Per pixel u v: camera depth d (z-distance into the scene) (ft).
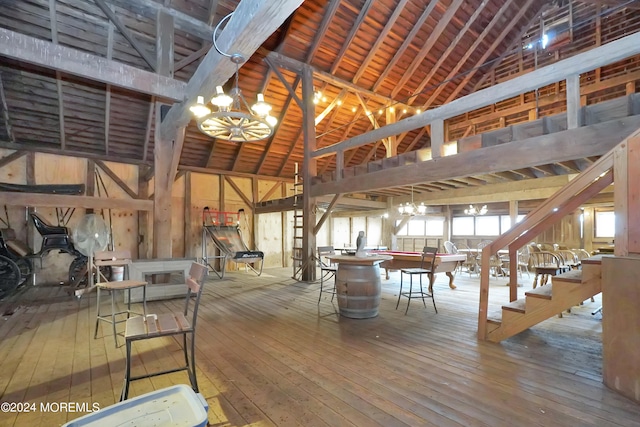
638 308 7.25
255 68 23.72
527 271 25.91
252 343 11.10
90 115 22.43
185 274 18.48
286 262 35.78
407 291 19.93
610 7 23.54
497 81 29.66
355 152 34.81
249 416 6.81
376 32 23.53
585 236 28.78
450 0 22.91
